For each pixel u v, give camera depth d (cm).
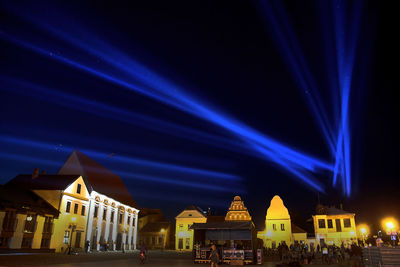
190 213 6819
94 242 4847
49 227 3784
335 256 2700
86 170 5181
